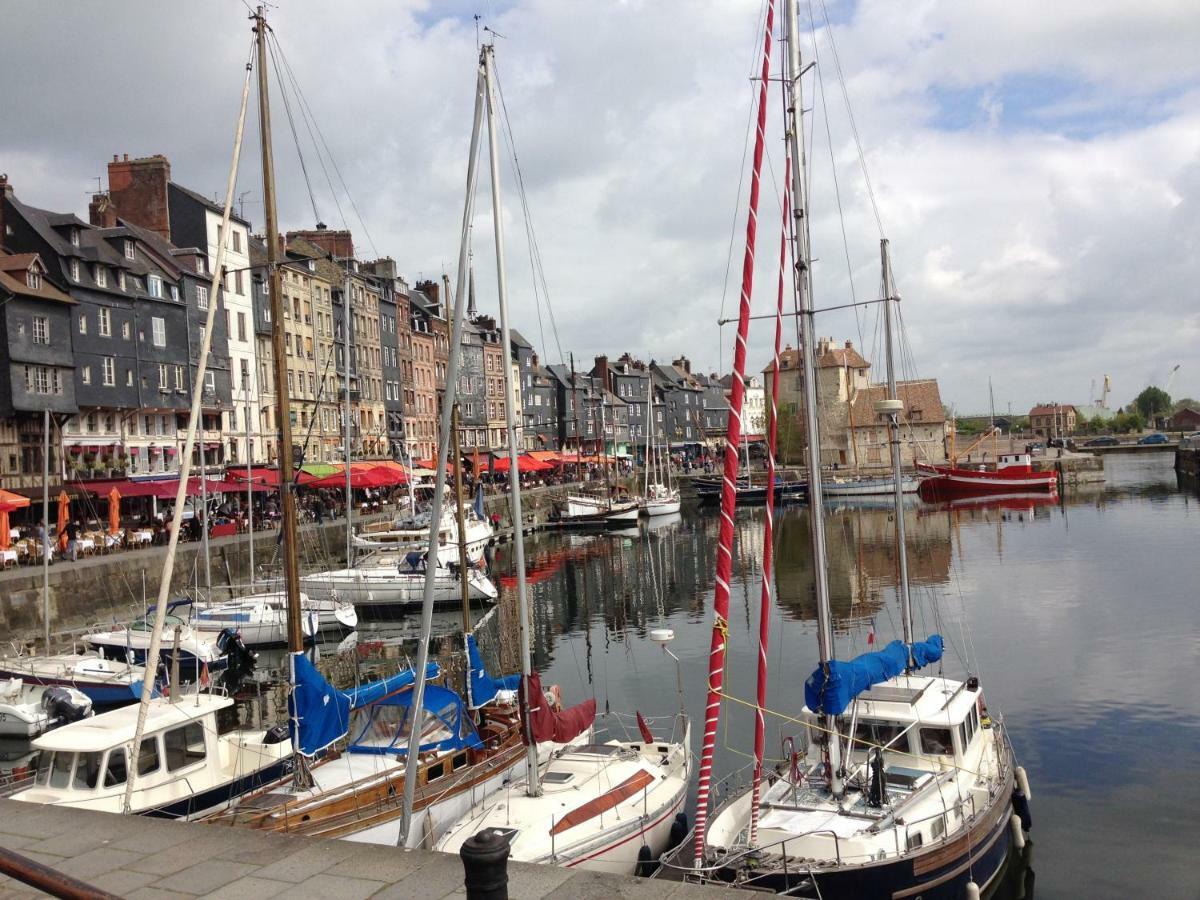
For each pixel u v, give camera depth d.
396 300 94.88
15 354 48.34
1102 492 92.50
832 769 13.96
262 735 18.33
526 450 113.00
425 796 15.32
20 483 48.47
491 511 76.12
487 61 13.34
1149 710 22.97
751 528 76.56
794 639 33.06
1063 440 177.62
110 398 54.69
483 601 44.97
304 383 77.12
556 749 17.31
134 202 65.69
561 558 62.25
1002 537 59.69
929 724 14.86
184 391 61.12
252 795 15.19
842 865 12.11
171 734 15.28
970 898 13.07
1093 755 20.12
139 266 58.25
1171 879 14.68
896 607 37.94
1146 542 53.56
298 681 15.43
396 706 16.95
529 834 13.34
